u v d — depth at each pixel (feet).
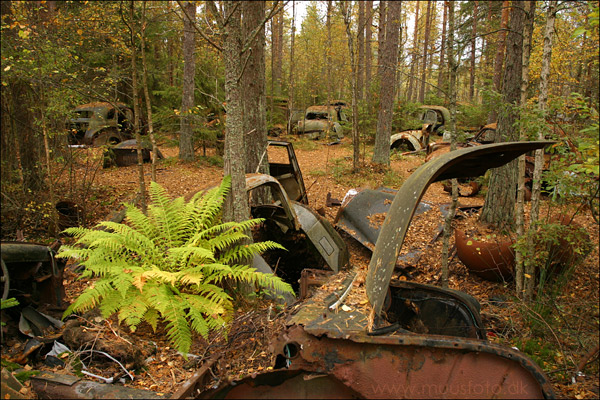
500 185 20.59
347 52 73.82
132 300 12.23
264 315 13.25
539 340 13.00
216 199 15.81
